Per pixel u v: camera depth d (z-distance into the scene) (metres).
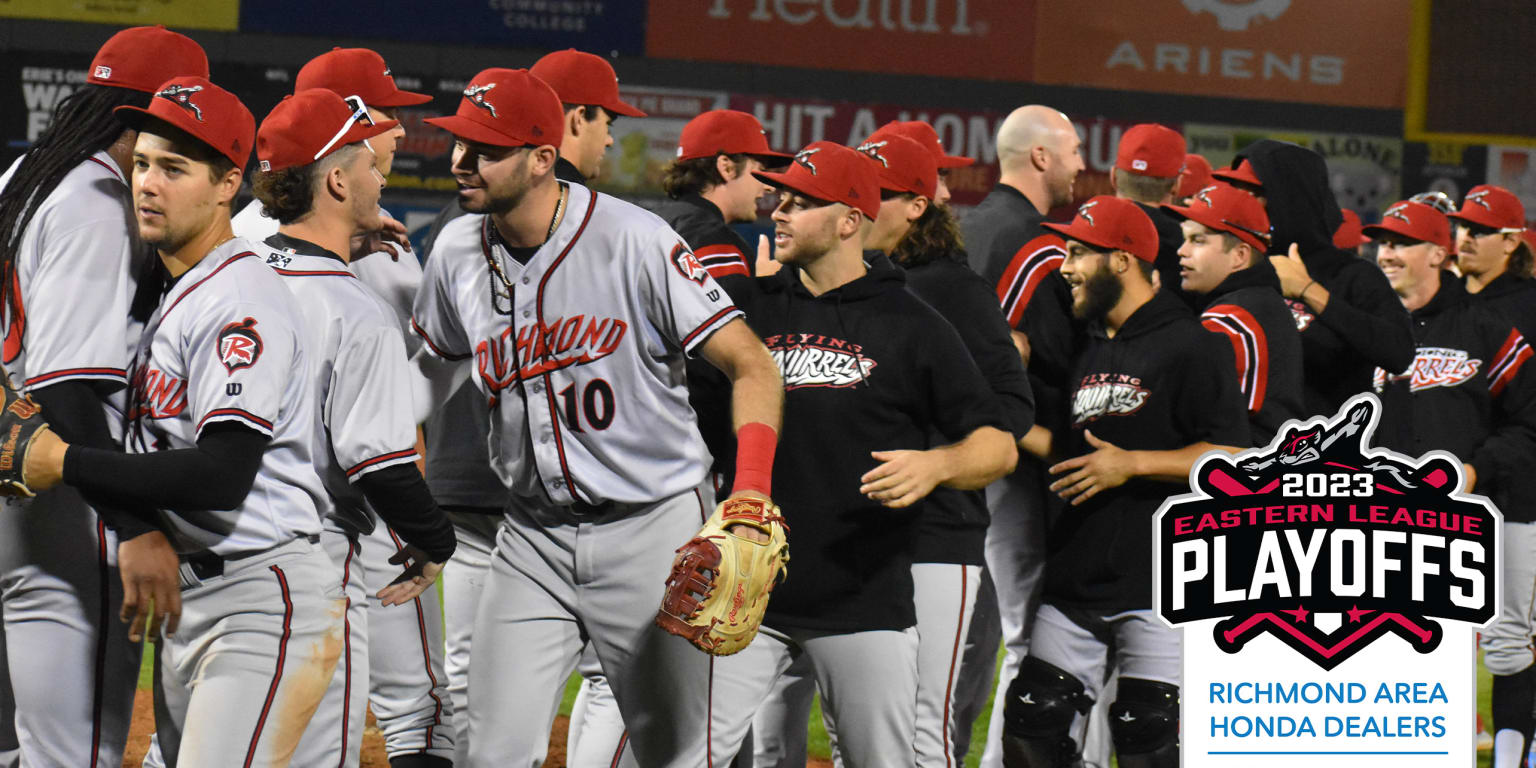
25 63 43.28
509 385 9.89
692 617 8.92
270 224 11.97
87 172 9.18
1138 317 12.88
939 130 48.38
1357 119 49.84
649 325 9.61
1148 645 12.56
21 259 9.08
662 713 10.12
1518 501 16.41
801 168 10.64
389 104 12.08
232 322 8.29
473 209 9.45
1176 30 49.09
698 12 46.81
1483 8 49.53
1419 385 17.56
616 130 46.44
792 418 10.48
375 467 9.32
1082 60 48.88
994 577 14.79
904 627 10.61
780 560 9.23
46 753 9.38
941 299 12.21
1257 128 49.53
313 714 8.99
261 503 8.66
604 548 9.88
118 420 9.12
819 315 10.78
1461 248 18.44
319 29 44.91
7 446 8.29
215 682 8.62
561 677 10.38
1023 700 12.86
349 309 9.42
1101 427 12.93
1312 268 16.88
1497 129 50.06
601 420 9.70
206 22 44.31
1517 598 16.22
